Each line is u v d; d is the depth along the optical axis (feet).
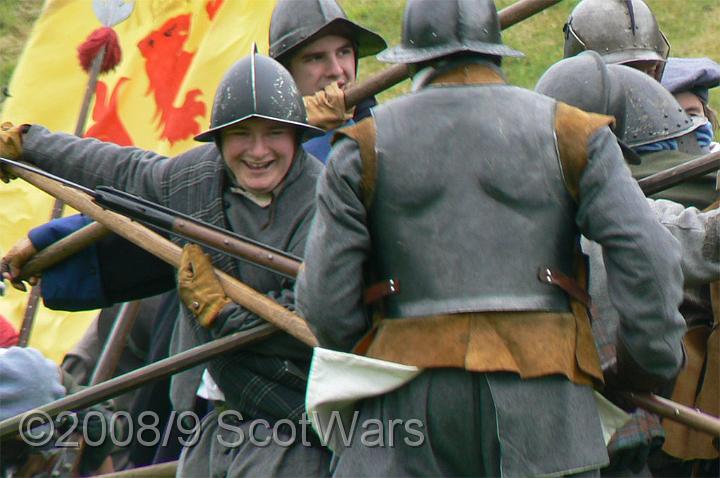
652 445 45.65
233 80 48.06
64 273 52.54
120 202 47.98
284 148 47.96
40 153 51.26
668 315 40.22
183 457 49.19
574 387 40.86
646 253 40.06
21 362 52.95
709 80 61.62
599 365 41.47
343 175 41.37
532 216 40.96
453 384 40.57
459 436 40.75
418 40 42.34
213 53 73.87
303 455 47.32
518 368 40.42
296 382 47.44
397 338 41.09
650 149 50.47
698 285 47.24
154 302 61.82
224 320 47.55
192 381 49.34
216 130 47.96
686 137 53.11
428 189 40.98
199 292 47.91
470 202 40.88
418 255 41.01
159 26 74.13
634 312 40.29
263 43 74.13
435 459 41.04
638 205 40.47
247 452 47.67
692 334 48.21
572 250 41.63
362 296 41.68
